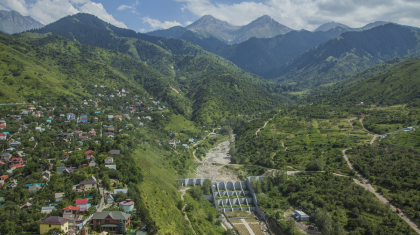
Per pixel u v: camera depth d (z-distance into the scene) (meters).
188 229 147.12
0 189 148.38
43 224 103.44
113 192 138.38
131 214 121.75
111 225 110.88
